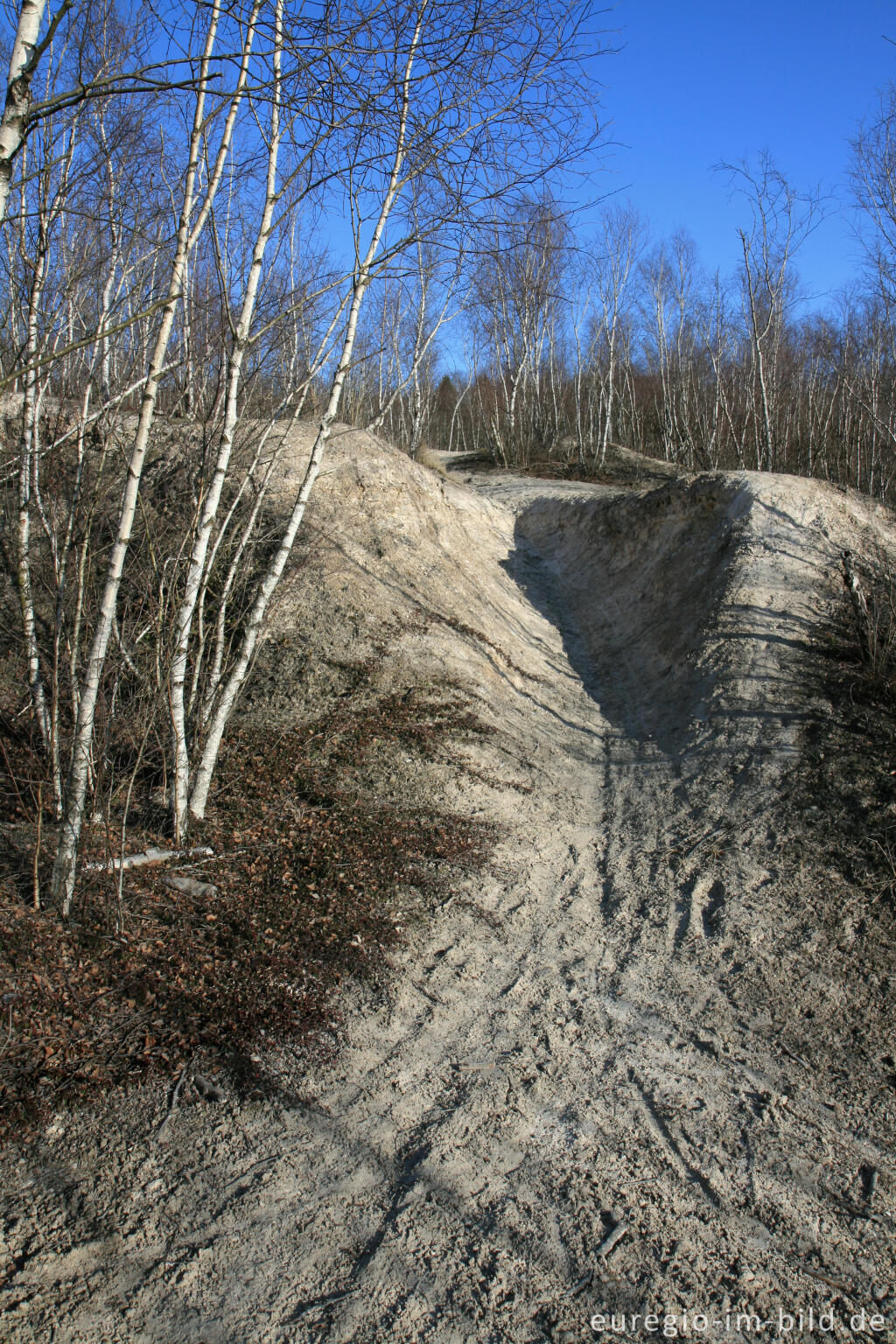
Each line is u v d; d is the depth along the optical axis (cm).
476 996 536
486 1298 322
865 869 662
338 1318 310
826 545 1232
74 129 597
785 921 619
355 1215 359
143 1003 471
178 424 838
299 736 836
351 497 1266
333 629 1002
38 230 589
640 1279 335
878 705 896
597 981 561
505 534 1838
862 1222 373
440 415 4306
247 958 525
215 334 680
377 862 667
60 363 718
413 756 843
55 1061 418
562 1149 406
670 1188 385
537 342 3253
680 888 682
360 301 680
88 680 507
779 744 868
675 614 1273
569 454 3019
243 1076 433
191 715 686
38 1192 354
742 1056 486
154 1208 353
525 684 1118
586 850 768
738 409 3169
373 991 524
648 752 968
